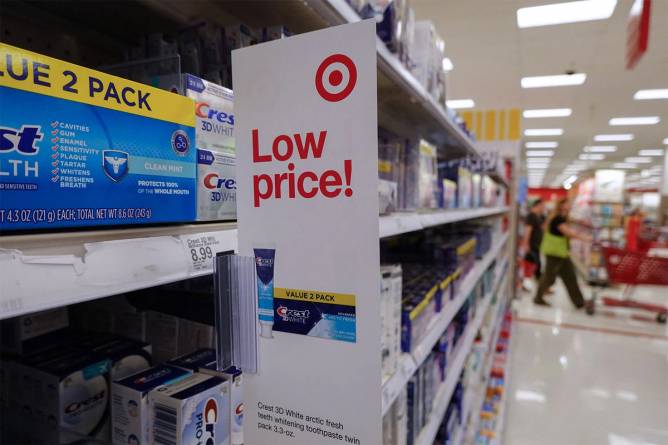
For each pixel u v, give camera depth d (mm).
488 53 4574
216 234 722
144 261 580
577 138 10742
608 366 4070
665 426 3016
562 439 2852
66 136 511
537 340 4820
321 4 795
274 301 683
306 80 635
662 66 4973
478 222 3301
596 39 4156
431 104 1433
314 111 632
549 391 3547
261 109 675
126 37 1083
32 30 951
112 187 563
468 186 2297
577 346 4617
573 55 4617
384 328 910
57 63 503
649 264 5664
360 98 596
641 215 13492
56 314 956
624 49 4395
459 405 2008
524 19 3766
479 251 2828
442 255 1887
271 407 701
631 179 24109
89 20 989
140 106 601
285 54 648
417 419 1248
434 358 1469
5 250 437
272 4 903
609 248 5902
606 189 8953
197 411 738
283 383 685
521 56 4668
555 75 5363
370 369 612
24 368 769
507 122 6812
